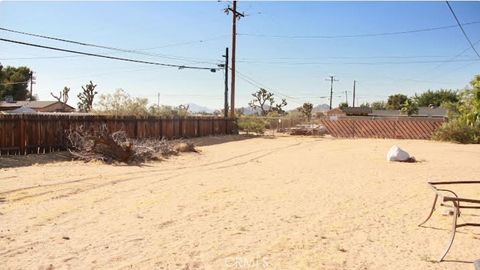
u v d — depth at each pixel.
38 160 15.18
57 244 6.14
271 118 46.78
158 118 25.80
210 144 26.56
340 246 6.51
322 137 38.25
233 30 37.94
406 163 17.91
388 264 5.81
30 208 8.22
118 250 5.96
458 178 13.82
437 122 37.28
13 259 5.49
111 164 15.27
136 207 8.59
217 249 6.16
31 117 16.23
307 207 9.16
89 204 8.73
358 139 35.75
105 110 28.86
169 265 5.47
